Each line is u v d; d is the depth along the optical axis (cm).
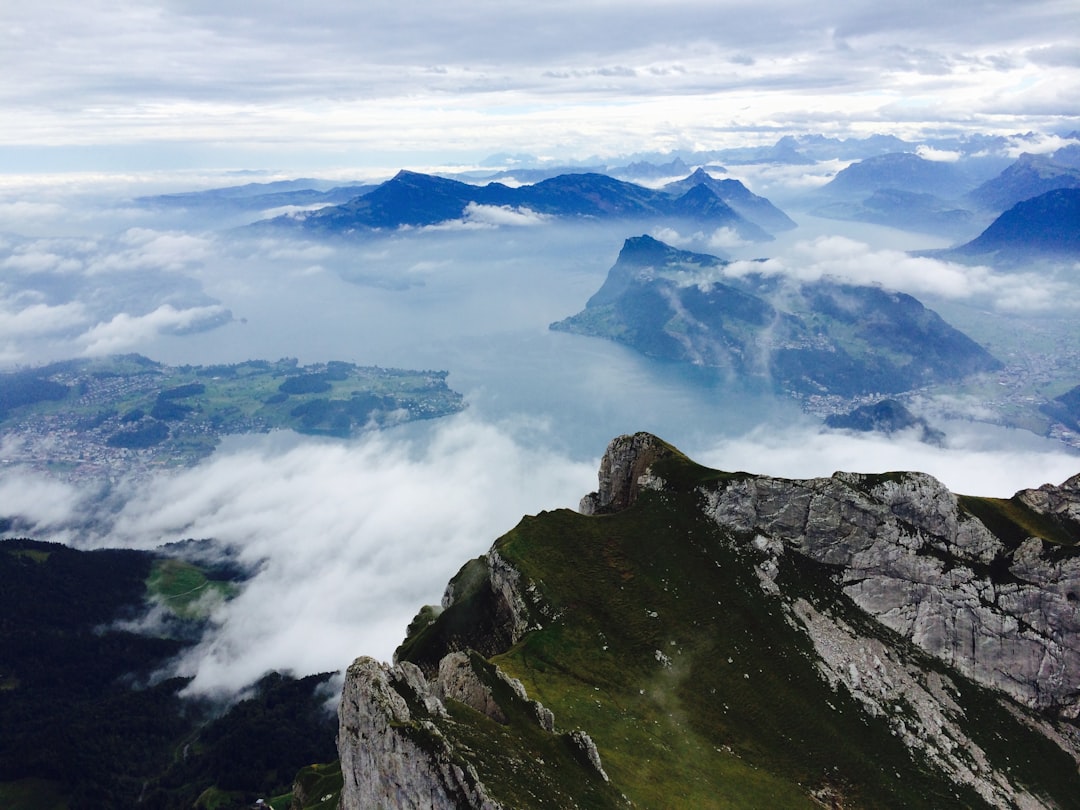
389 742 9000
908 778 14375
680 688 14812
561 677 14350
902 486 19188
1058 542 19625
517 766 9425
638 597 16900
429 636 17925
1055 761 16262
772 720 14675
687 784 11906
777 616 16975
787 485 19150
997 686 17612
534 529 18638
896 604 18212
